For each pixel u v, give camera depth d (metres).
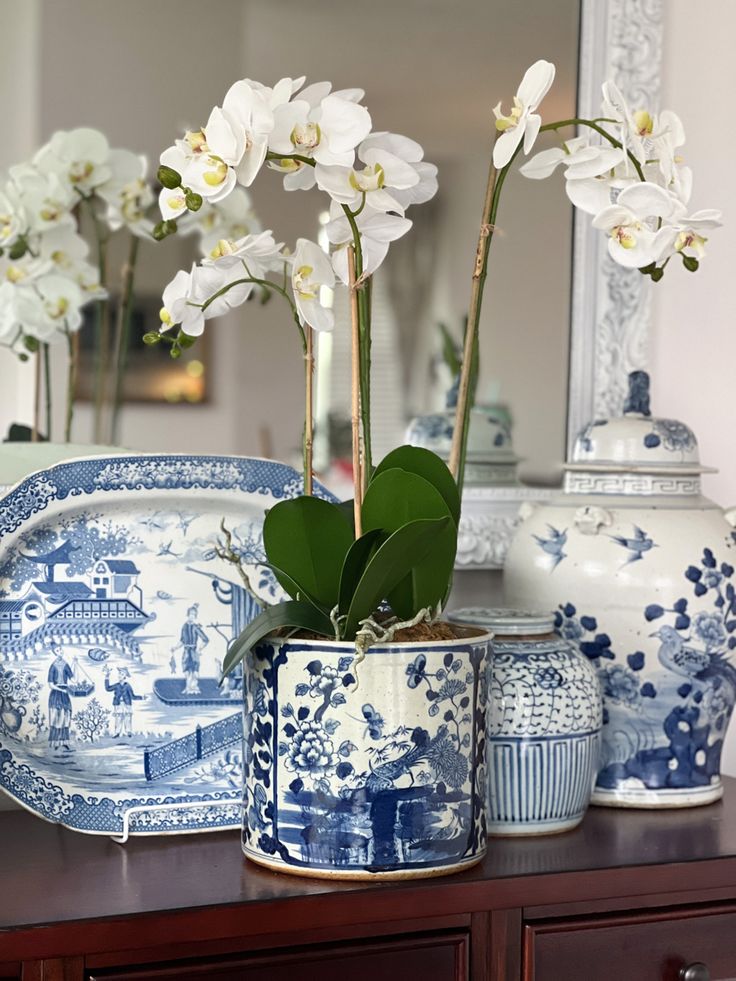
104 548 0.96
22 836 0.96
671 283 1.33
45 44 1.13
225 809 0.97
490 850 0.92
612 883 0.88
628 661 1.03
